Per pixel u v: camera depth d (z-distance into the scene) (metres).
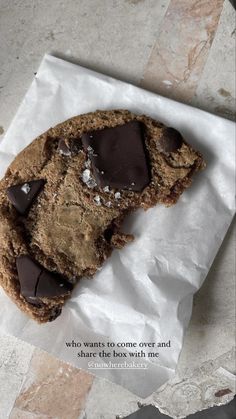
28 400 0.24
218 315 0.23
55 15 0.24
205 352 0.23
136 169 0.21
